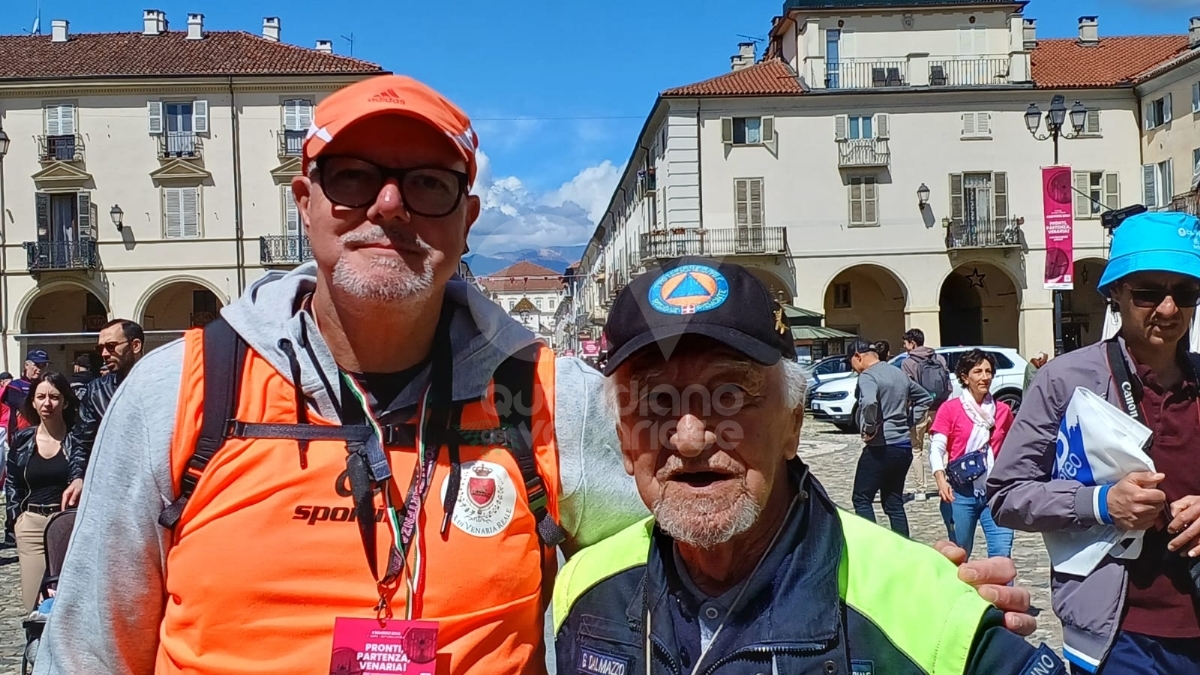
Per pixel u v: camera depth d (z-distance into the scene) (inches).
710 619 68.0
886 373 287.1
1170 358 109.5
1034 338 1289.4
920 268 1286.9
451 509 75.3
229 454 74.8
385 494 74.5
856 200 1283.2
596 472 81.5
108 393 209.6
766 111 1278.3
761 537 69.6
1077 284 1364.4
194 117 1268.5
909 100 1283.2
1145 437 103.9
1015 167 1293.1
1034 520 110.9
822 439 727.7
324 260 76.4
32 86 1251.2
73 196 1278.3
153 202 1268.5
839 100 1275.8
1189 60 1179.9
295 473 74.4
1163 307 104.7
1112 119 1307.8
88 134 1266.0
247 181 1272.1
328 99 79.3
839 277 1393.9
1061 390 113.8
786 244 1273.4
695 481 67.6
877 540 69.7
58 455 223.3
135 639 77.4
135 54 1326.3
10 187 1266.0
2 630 256.8
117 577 75.8
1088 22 1462.8
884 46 1309.1
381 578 73.0
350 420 76.5
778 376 67.9
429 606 73.2
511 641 75.5
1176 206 1219.9
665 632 68.9
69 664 75.3
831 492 461.1
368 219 75.0
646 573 71.8
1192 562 103.9
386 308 74.2
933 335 1288.1
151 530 76.2
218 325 79.0
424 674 71.2
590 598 75.3
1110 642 106.4
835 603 65.7
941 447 244.4
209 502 74.8
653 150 1435.8
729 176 1275.8
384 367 78.3
